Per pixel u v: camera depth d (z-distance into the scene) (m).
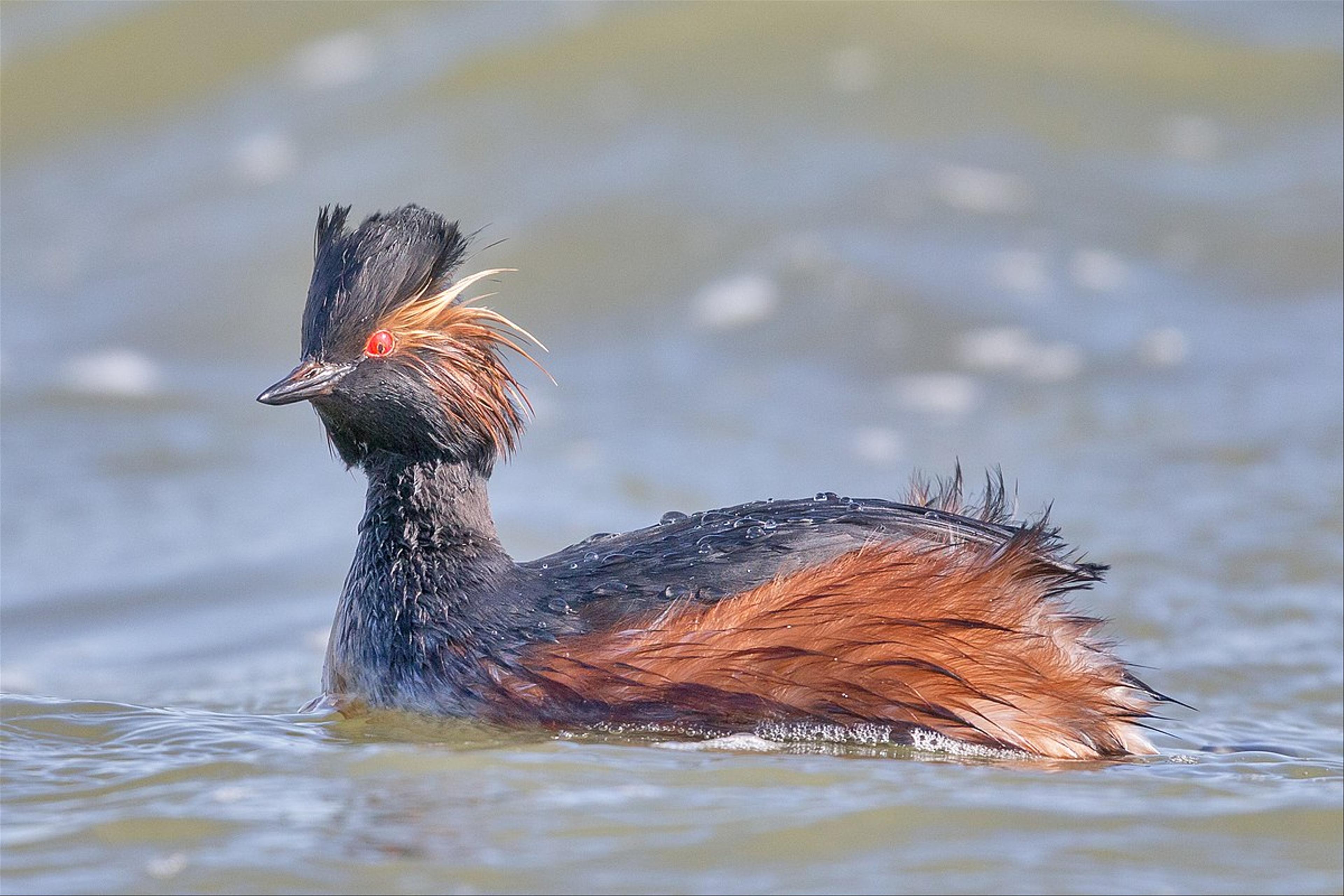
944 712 9.16
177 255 22.77
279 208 23.08
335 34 26.31
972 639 9.24
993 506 10.45
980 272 21.44
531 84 24.50
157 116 25.44
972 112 24.09
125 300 22.19
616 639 9.41
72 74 26.11
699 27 25.08
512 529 16.38
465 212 22.45
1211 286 21.48
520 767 8.73
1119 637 13.40
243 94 25.47
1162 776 8.87
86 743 9.49
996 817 8.08
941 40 25.08
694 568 9.66
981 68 24.75
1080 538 15.74
